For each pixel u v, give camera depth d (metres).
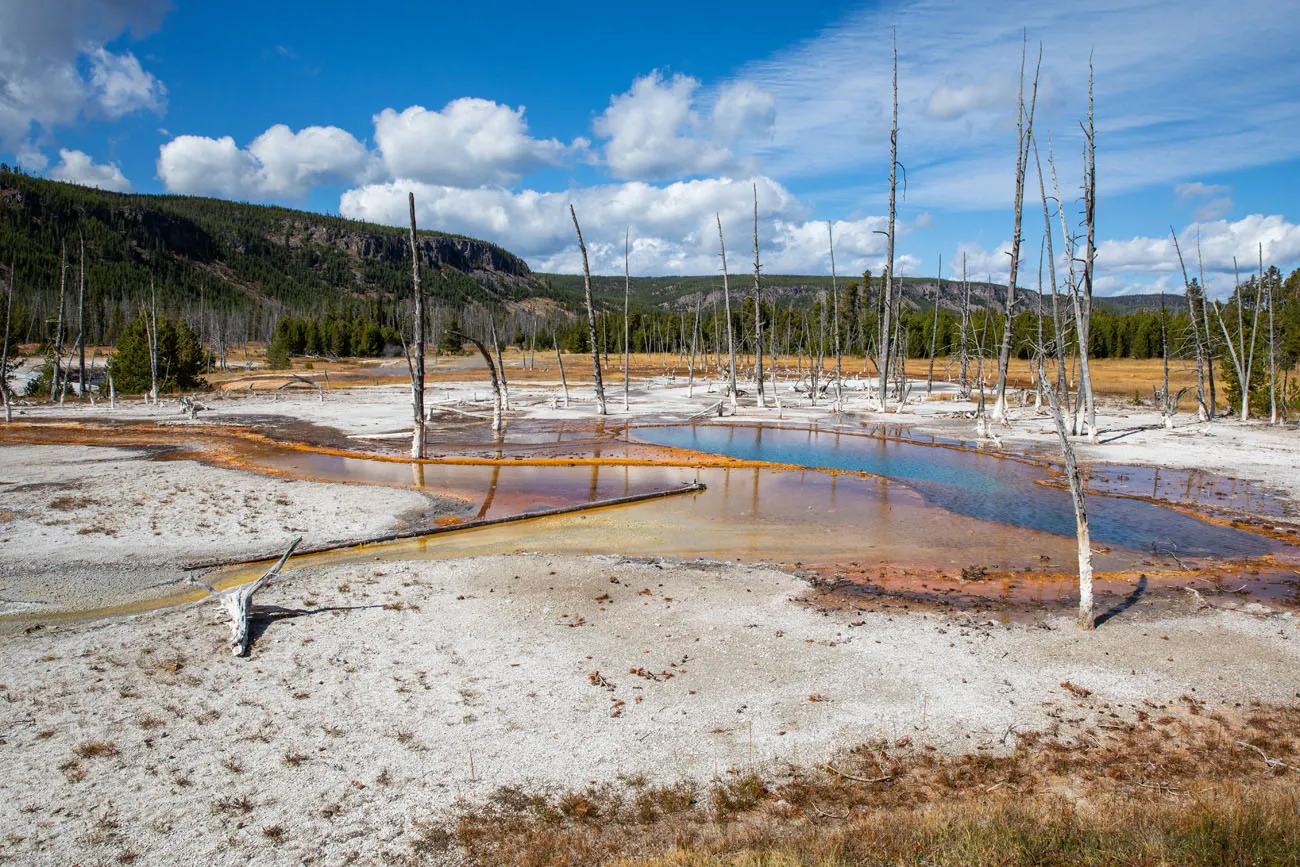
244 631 11.73
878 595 15.04
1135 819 7.24
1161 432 39.19
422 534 19.58
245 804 8.05
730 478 28.39
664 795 8.32
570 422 46.00
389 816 7.94
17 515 19.92
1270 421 42.44
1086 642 12.57
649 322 134.62
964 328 61.06
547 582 15.43
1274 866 6.08
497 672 11.23
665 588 15.16
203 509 21.23
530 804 8.18
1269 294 41.88
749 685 10.91
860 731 9.72
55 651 11.66
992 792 8.34
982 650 12.20
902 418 48.34
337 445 35.28
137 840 7.46
